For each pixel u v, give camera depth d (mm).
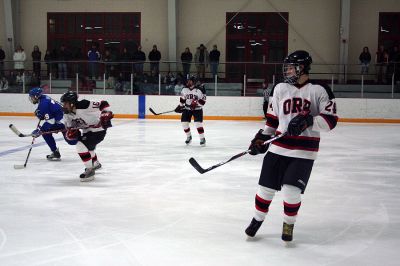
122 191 5414
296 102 3408
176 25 18594
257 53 18719
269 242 3656
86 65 16609
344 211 4641
